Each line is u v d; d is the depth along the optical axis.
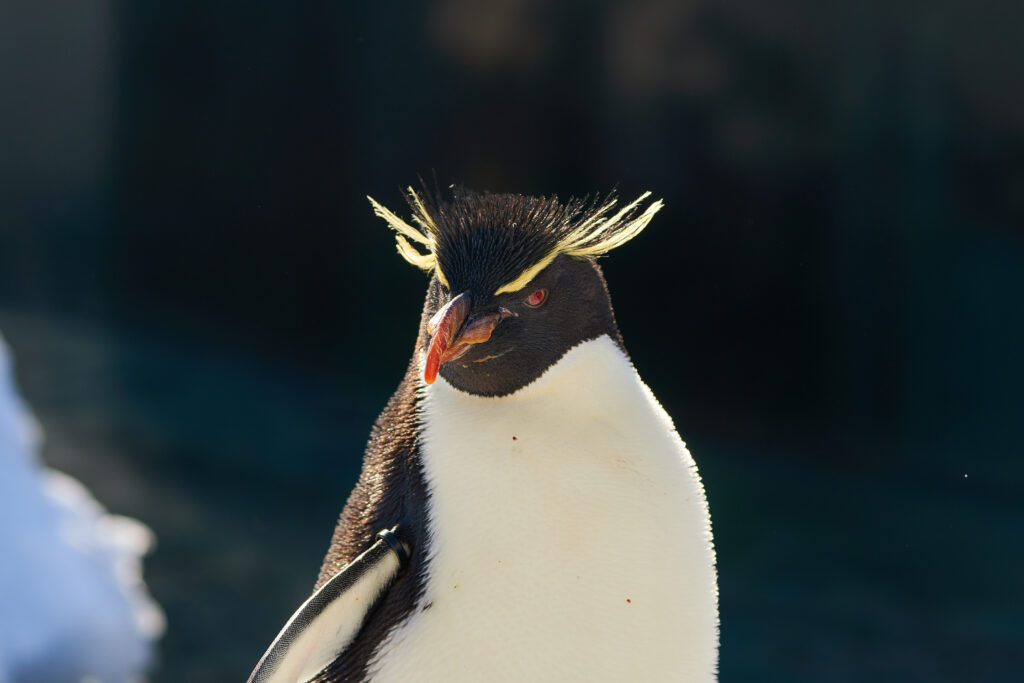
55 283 23.70
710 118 16.08
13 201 25.03
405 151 18.89
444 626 2.64
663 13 15.88
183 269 22.33
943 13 14.30
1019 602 10.55
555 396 2.82
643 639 2.64
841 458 15.34
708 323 16.95
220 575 10.72
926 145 14.91
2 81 24.67
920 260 15.29
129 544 10.47
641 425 2.81
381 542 2.74
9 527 8.45
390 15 18.52
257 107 20.64
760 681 9.21
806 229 15.95
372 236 19.73
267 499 12.90
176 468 13.78
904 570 11.35
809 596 10.78
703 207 16.52
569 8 16.62
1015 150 14.43
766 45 15.38
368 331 19.95
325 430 15.91
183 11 21.19
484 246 2.81
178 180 22.33
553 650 2.61
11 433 9.29
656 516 2.70
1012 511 13.12
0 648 7.75
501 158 17.94
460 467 2.72
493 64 17.62
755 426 16.61
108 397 16.70
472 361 2.78
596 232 2.90
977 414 15.02
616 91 16.66
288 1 19.61
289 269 20.83
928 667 9.38
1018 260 14.70
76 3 23.22
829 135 15.43
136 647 9.03
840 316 15.98
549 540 2.64
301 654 2.71
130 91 22.75
